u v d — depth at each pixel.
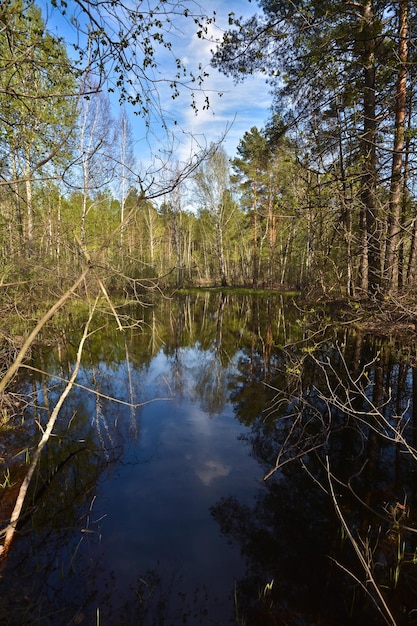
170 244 32.47
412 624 2.12
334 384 5.83
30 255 7.70
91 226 15.09
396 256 5.89
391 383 5.73
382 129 6.27
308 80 6.82
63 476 3.68
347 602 2.29
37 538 2.81
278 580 2.44
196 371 7.51
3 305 5.74
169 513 3.11
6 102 4.44
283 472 3.75
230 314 15.51
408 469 3.68
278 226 27.02
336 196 5.29
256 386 6.43
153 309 17.23
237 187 27.78
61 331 9.95
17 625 2.12
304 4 5.98
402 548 2.66
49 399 5.72
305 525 2.95
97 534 2.86
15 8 2.75
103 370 7.44
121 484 3.55
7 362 5.03
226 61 7.65
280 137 8.63
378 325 8.52
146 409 5.54
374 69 7.09
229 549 2.71
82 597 2.30
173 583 2.42
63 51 3.31
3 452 4.08
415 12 5.97
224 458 4.05
